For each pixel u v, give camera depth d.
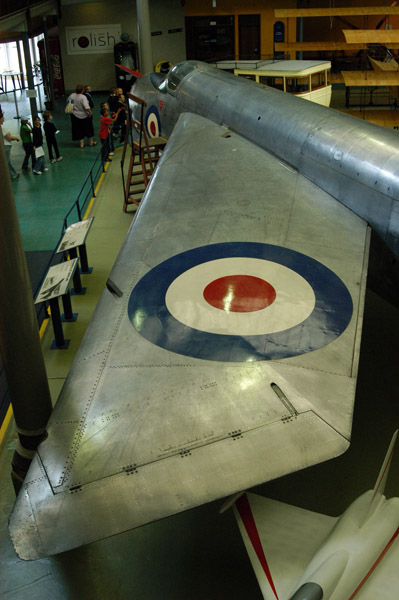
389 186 5.54
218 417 3.54
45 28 20.91
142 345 4.15
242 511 3.86
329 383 3.83
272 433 3.45
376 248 5.91
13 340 4.17
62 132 18.41
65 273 6.83
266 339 4.19
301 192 6.38
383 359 6.76
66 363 6.72
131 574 4.39
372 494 3.82
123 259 5.24
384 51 19.11
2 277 3.95
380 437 5.61
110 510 3.10
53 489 3.22
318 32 25.22
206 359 3.98
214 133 8.12
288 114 7.18
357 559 3.33
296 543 3.60
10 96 25.80
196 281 4.85
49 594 4.26
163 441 3.41
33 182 13.37
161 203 6.14
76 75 24.28
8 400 6.30
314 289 4.79
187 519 4.83
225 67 15.74
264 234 5.52
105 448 3.40
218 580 4.30
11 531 3.05
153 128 10.98
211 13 24.00
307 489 5.05
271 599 3.24
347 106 18.97
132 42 23.08
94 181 13.11
